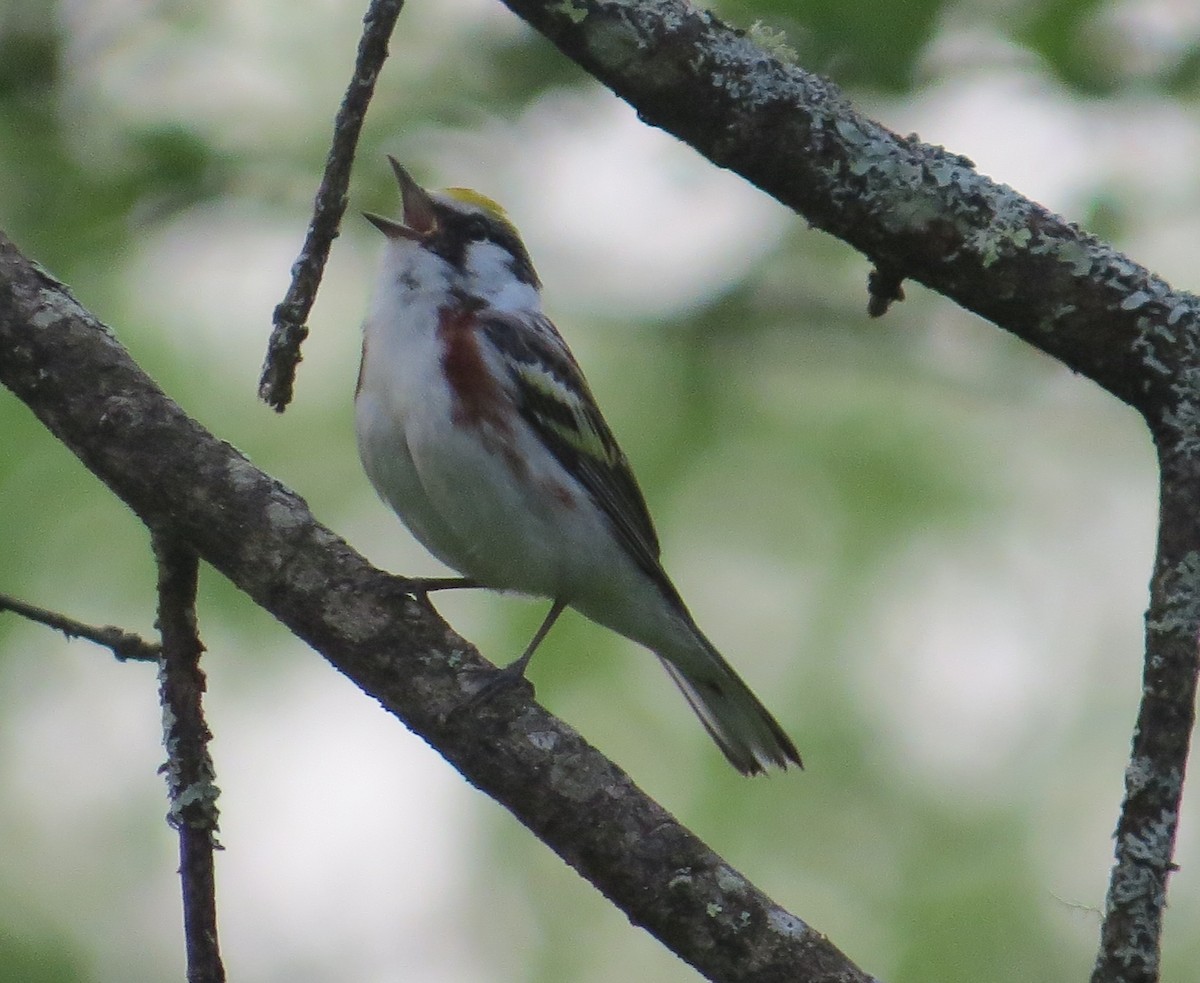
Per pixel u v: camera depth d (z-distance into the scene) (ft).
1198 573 19.43
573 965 37.17
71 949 36.73
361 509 38.99
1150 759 18.88
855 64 39.99
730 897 17.97
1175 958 35.63
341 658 19.48
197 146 40.96
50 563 37.68
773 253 45.21
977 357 45.24
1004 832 37.42
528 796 18.61
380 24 20.40
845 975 17.69
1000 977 35.65
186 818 19.77
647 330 44.47
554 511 27.86
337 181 20.93
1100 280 20.16
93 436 20.11
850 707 38.68
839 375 45.01
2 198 41.78
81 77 41.93
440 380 27.32
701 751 37.40
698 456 42.29
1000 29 41.50
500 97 42.78
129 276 41.63
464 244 29.99
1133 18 41.98
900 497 41.75
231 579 20.02
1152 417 20.42
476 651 19.54
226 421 39.70
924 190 20.15
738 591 40.24
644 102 20.04
